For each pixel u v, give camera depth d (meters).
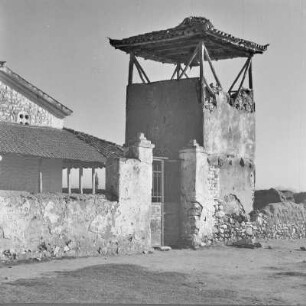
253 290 13.27
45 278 13.88
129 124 26.36
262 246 23.17
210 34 23.86
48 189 29.73
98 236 19.06
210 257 19.61
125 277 14.23
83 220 18.66
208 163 23.89
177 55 27.42
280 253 21.45
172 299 11.88
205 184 23.42
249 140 26.91
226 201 24.94
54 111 32.84
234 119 26.05
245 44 25.66
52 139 29.42
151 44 25.22
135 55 26.81
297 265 17.92
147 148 20.84
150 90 25.89
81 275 14.33
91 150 29.70
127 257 18.91
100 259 17.98
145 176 20.69
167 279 14.23
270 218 26.86
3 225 16.61
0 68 30.50
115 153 29.98
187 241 22.50
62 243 18.05
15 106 31.47
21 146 27.14
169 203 22.73
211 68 25.11
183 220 22.75
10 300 11.37
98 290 12.55
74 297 11.79
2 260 16.52
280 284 14.16
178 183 23.08
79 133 32.12
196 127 24.39
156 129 25.56
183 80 24.92
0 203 16.56
